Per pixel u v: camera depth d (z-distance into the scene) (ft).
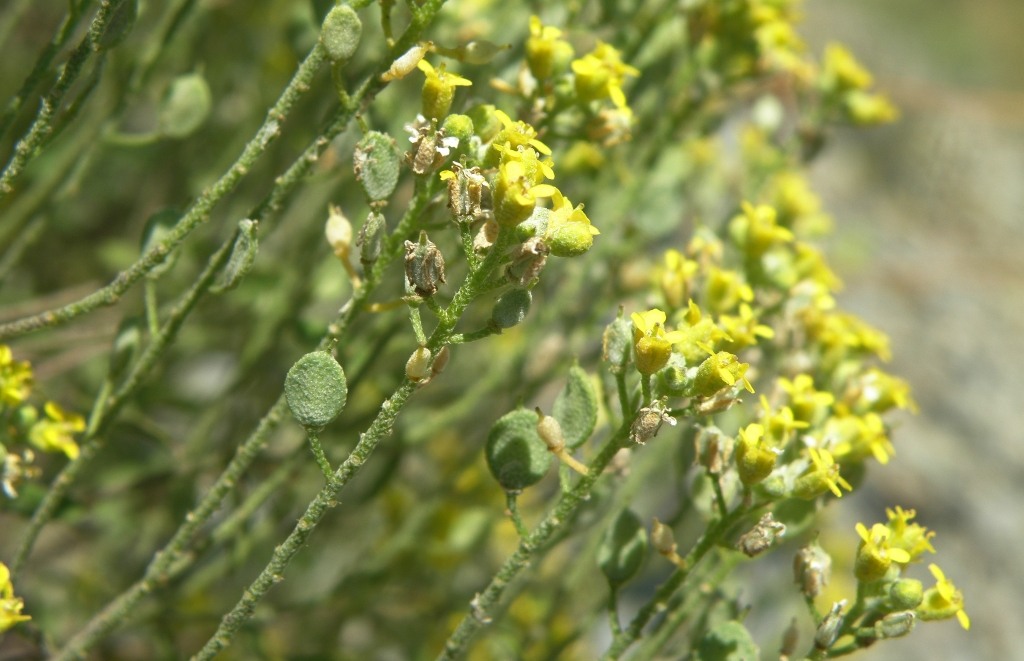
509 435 0.47
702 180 0.72
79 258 0.73
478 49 0.47
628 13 0.58
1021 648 1.00
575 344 0.62
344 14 0.46
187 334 0.66
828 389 0.55
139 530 0.67
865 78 0.64
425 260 0.44
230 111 0.75
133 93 0.56
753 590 0.78
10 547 0.68
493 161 0.46
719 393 0.46
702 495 0.51
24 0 0.59
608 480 0.54
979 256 1.29
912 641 0.97
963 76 1.84
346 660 0.63
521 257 0.44
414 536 0.62
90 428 0.51
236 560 0.60
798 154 0.66
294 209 0.68
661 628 0.53
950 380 1.22
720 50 0.61
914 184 1.39
